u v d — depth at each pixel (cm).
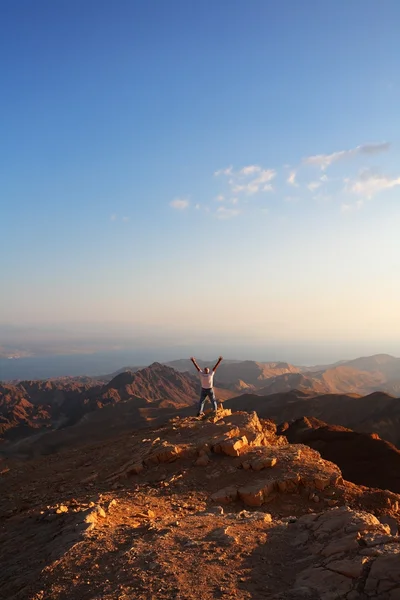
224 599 669
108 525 1081
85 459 2048
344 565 714
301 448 1786
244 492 1363
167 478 1542
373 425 8931
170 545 886
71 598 730
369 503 1373
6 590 825
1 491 1764
